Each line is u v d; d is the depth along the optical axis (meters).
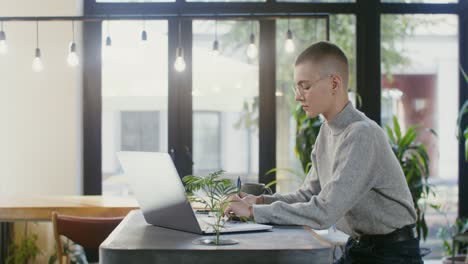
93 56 5.28
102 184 5.32
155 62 5.32
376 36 5.35
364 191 1.87
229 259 1.49
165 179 1.76
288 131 5.36
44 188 5.09
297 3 5.30
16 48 5.06
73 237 3.10
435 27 5.45
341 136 1.95
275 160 5.36
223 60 5.33
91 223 3.08
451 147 5.46
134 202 3.85
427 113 5.46
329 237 3.49
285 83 5.35
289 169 4.95
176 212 1.79
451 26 5.46
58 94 5.10
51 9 5.05
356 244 2.02
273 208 1.82
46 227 4.80
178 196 1.73
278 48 5.34
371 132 1.88
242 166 5.39
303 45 5.34
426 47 5.44
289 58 5.34
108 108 5.31
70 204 3.74
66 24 5.10
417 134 5.45
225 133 5.36
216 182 1.83
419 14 5.40
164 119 5.34
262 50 5.32
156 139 5.35
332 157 2.04
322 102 1.96
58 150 5.10
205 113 5.34
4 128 5.07
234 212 1.83
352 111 1.97
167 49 5.32
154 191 1.85
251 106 5.37
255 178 5.39
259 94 5.34
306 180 2.26
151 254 1.50
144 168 1.87
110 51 5.30
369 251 1.97
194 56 5.32
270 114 5.33
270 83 5.33
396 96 5.43
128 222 2.04
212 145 5.36
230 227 1.82
